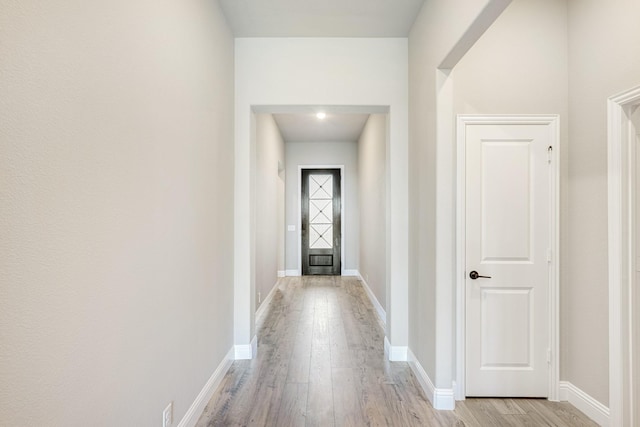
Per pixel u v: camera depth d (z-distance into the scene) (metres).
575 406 2.37
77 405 1.09
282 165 7.20
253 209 3.32
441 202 2.36
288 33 3.09
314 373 2.87
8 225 0.85
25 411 0.91
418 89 2.80
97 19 1.18
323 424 2.15
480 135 2.50
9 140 0.85
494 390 2.49
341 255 7.71
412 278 2.98
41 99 0.95
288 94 3.15
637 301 2.04
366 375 2.84
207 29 2.37
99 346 1.20
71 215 1.06
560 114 2.49
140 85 1.47
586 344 2.30
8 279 0.86
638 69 1.95
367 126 5.91
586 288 2.30
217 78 2.60
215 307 2.56
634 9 1.97
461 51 2.14
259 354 3.27
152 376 1.59
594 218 2.24
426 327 2.57
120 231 1.33
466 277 2.50
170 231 1.78
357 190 7.64
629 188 2.05
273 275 5.88
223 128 2.77
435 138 2.40
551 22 2.50
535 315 2.48
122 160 1.34
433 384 2.40
